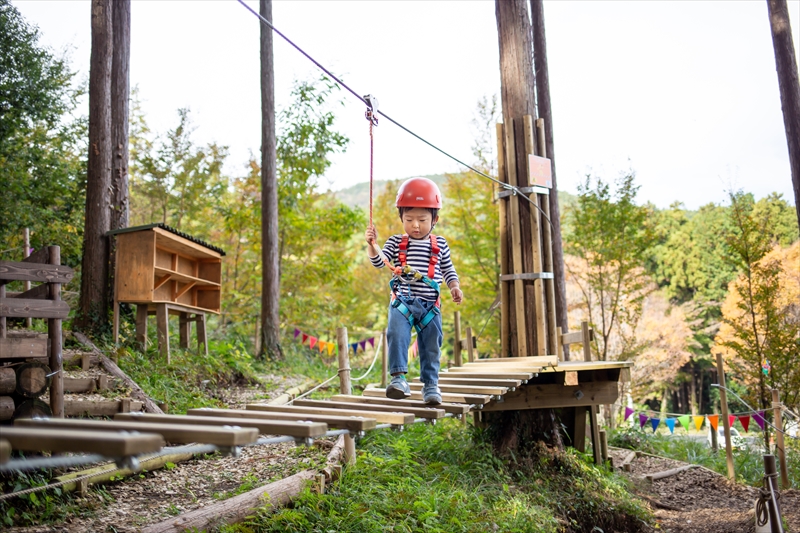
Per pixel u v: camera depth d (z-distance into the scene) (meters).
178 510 5.25
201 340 11.74
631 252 16.69
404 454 7.58
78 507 5.13
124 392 7.88
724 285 33.66
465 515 6.22
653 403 35.31
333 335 19.88
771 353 12.89
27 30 12.76
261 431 3.49
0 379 5.50
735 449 12.14
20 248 12.70
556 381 8.87
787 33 12.52
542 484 8.06
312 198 20.06
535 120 9.70
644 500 8.77
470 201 19.94
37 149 13.86
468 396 5.54
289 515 5.26
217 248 11.89
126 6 11.52
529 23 9.80
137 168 20.08
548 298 9.42
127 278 9.77
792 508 8.67
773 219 30.95
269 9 14.84
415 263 4.96
